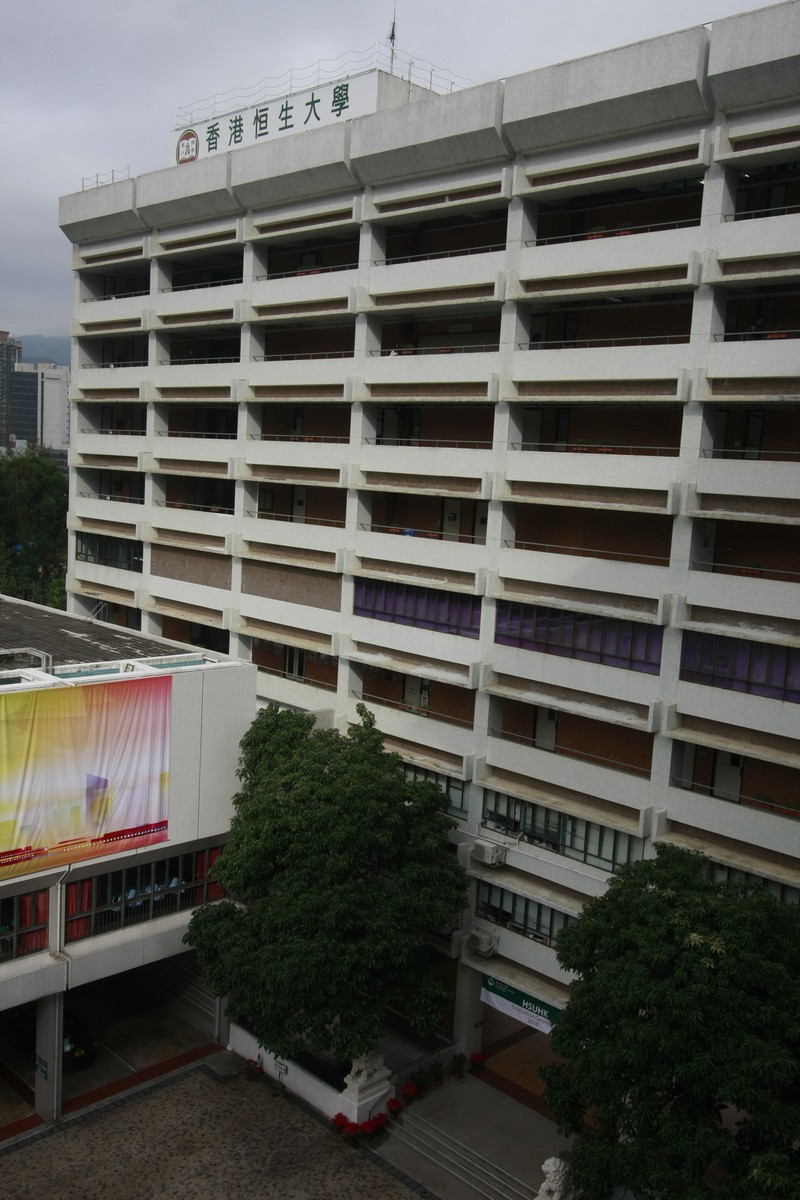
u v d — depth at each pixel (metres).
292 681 44.69
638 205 35.00
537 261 34.72
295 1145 33.25
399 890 33.41
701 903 25.03
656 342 34.59
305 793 32.56
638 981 24.25
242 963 31.58
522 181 35.06
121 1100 35.19
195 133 48.28
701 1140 22.69
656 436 34.59
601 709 33.78
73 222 52.16
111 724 33.69
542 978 35.69
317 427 45.62
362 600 41.19
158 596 51.19
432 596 38.69
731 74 29.05
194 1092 35.88
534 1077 37.72
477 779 37.00
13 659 36.69
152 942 35.72
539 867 35.50
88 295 54.69
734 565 31.98
